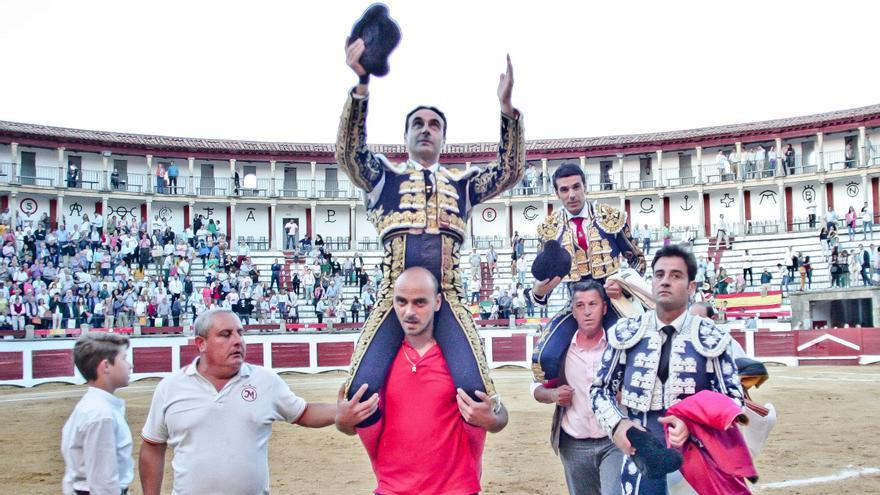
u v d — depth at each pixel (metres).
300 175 35.38
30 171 31.39
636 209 35.03
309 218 35.06
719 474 2.94
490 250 28.98
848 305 23.81
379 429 3.16
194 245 27.75
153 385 18.55
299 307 25.94
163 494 5.86
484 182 3.49
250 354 21.80
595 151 35.06
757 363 3.82
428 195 3.35
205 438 3.35
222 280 23.67
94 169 32.72
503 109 3.37
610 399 3.21
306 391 15.48
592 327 3.96
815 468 6.49
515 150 3.41
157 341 20.77
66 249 24.45
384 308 3.29
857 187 31.77
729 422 2.82
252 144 34.53
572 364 4.07
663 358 3.17
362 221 35.72
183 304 23.44
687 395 3.07
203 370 3.42
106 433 3.41
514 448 7.83
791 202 32.88
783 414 10.11
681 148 34.47
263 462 3.46
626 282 4.13
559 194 4.42
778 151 32.88
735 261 30.09
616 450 3.93
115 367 3.57
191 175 33.50
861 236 28.03
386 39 3.12
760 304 24.05
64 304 20.73
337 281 25.05
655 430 3.12
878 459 6.88
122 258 24.94
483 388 3.08
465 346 3.17
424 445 3.13
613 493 3.85
